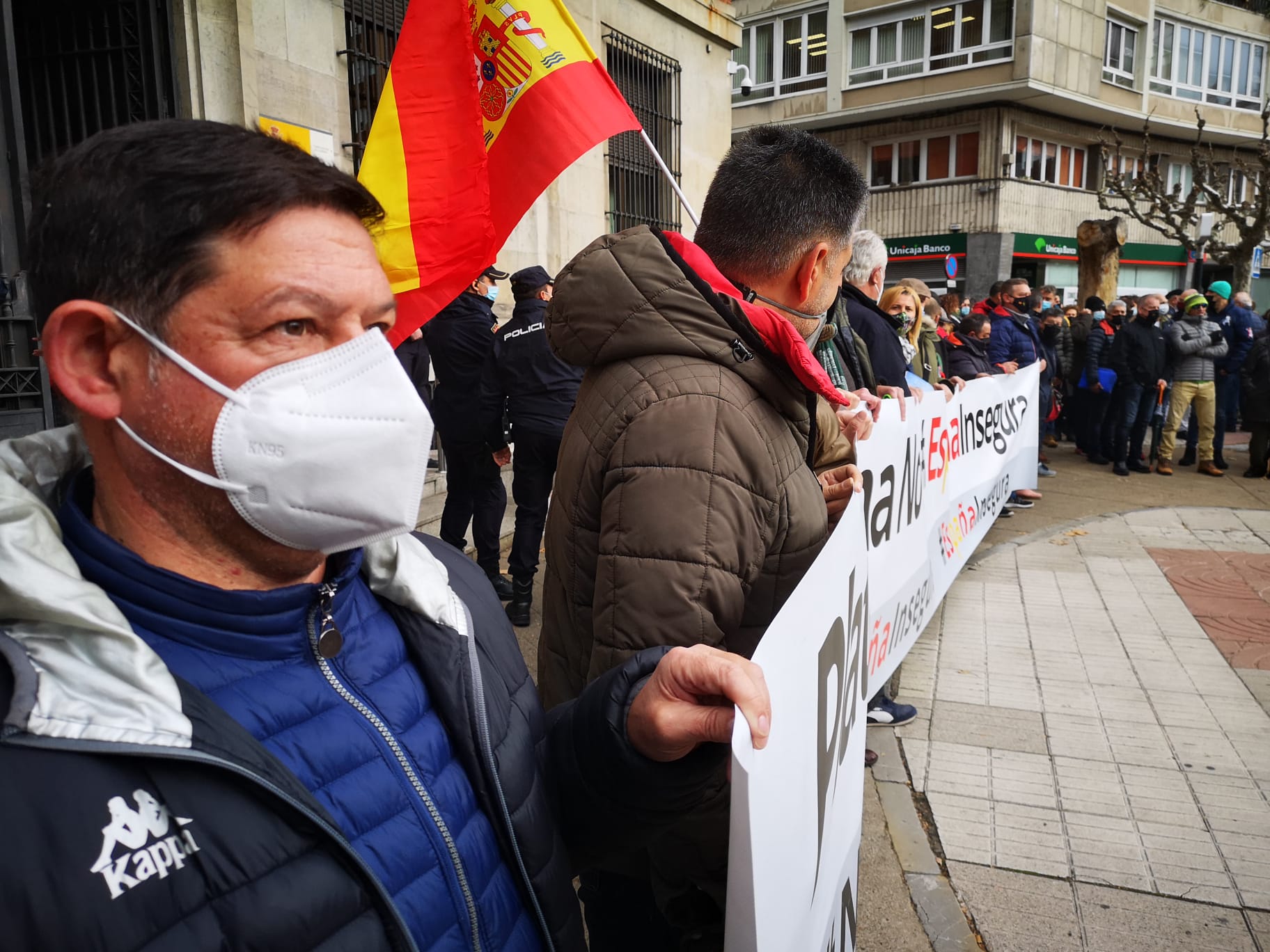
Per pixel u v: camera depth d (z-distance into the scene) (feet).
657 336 4.42
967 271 73.46
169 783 2.13
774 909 2.79
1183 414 29.86
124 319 2.23
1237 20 86.33
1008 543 20.89
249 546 2.48
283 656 2.56
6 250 12.05
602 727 3.24
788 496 4.52
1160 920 8.03
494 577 15.62
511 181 7.22
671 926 5.40
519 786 3.05
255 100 16.10
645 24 28.81
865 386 9.86
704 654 2.92
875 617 8.89
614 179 28.66
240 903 2.14
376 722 2.69
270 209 2.26
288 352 2.34
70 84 15.34
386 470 2.40
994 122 71.10
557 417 14.19
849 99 76.18
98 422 2.37
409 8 6.79
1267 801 9.96
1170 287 90.27
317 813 2.30
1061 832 9.39
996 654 14.19
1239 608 16.37
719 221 5.24
